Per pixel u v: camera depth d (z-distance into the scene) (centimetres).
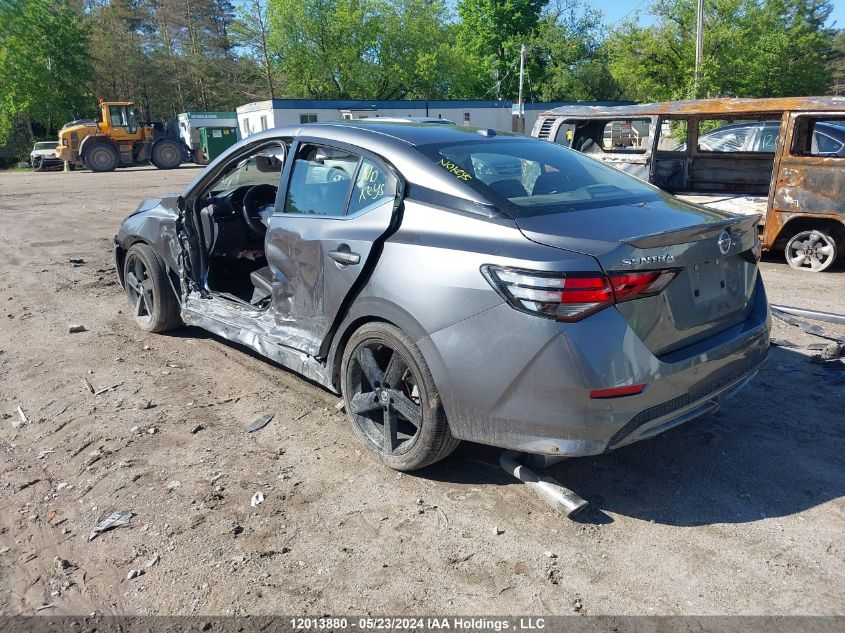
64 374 471
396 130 367
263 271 478
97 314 618
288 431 379
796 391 413
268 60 4891
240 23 4884
